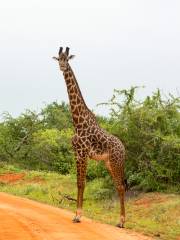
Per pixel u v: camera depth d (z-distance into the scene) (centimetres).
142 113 4219
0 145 7031
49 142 6962
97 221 2808
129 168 4219
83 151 2712
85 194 4331
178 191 3997
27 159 6994
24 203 3375
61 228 2320
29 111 7950
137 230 2678
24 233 2092
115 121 4338
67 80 2772
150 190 4059
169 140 4078
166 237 2611
